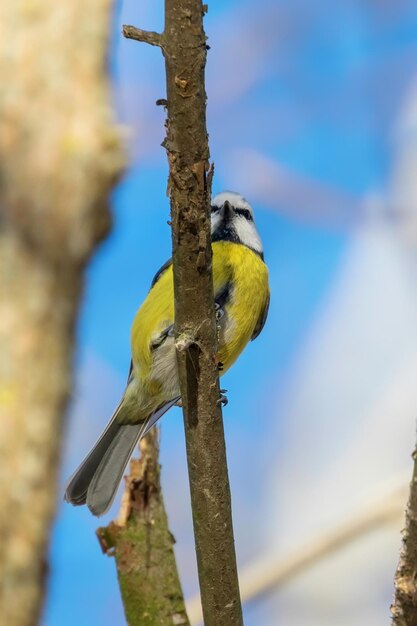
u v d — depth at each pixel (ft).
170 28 18.29
